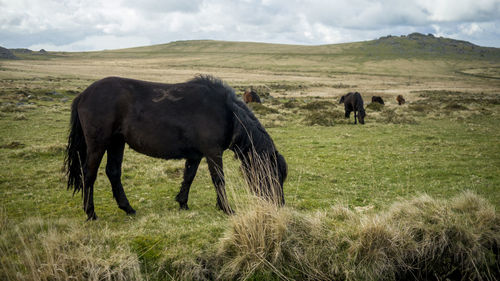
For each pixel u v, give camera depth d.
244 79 67.19
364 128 15.99
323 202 6.04
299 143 12.28
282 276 3.22
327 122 17.11
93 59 134.38
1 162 8.20
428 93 44.03
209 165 4.93
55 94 26.39
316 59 141.00
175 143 4.72
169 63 118.44
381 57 146.88
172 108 4.65
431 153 10.48
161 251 3.36
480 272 3.43
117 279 3.02
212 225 3.98
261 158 4.80
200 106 4.73
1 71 53.09
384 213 4.29
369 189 6.98
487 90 52.53
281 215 3.67
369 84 63.34
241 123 4.83
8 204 5.56
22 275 2.81
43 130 13.06
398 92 45.44
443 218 3.77
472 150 10.80
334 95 39.97
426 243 3.52
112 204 5.76
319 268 3.32
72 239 3.45
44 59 122.69
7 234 3.69
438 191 6.72
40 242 3.47
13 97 22.75
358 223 3.86
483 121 17.95
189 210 5.41
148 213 5.29
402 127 16.19
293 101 29.59
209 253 3.38
